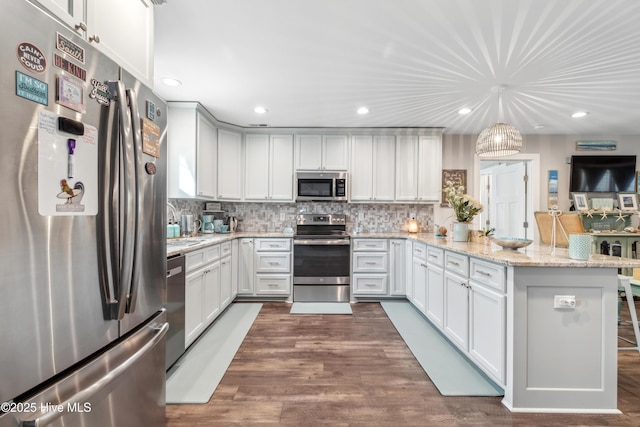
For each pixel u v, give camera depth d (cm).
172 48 208
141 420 124
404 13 171
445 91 277
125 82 113
